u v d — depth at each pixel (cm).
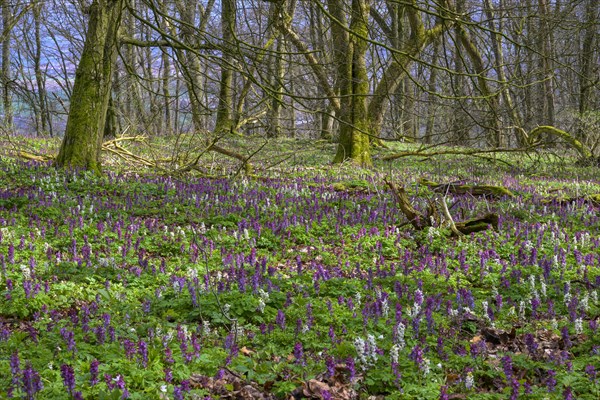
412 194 1828
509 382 612
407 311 796
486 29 1248
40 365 591
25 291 788
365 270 1078
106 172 1933
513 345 739
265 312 793
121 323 746
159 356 625
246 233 1188
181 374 594
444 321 784
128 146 2994
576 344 738
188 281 901
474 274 1036
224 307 756
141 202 1545
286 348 702
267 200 1516
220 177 2000
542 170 2712
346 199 1694
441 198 1349
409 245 1264
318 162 2789
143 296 864
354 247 1217
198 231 1249
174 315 776
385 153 3131
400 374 610
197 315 774
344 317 779
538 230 1321
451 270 1067
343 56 2516
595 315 834
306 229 1327
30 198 1457
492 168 2664
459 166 2764
